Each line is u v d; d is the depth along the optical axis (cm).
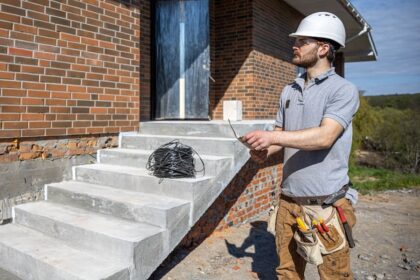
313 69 237
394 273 389
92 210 348
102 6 427
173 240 307
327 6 838
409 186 1016
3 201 354
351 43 1262
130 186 369
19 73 350
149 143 443
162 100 673
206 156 387
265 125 465
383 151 1616
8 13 340
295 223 243
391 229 563
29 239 322
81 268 263
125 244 272
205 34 649
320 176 225
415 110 1642
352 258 434
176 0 660
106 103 438
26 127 359
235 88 695
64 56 389
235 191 524
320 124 220
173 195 339
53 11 376
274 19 763
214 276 363
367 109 1641
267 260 407
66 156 405
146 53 635
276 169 650
